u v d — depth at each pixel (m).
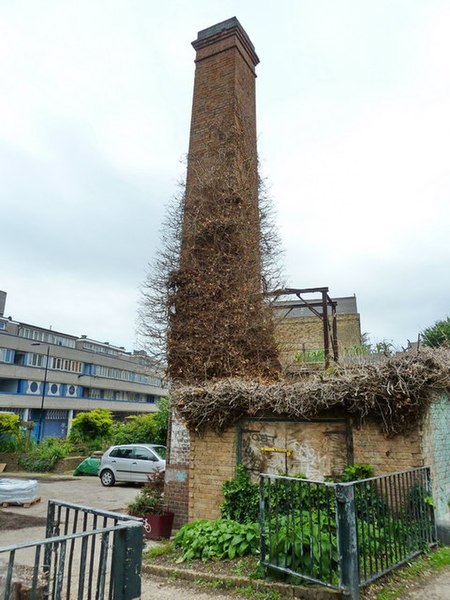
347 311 24.67
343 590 4.09
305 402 6.92
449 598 4.29
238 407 7.57
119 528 2.96
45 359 48.09
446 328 17.03
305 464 6.96
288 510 4.78
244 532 5.76
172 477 9.19
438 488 6.62
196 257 10.52
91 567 3.48
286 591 4.45
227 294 10.05
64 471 21.20
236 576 4.89
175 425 9.48
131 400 65.62
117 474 15.84
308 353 12.50
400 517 5.28
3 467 21.62
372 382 6.43
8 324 45.59
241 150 11.74
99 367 57.03
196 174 11.46
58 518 3.95
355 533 4.23
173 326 10.16
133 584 2.92
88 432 26.03
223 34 13.17
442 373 6.30
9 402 42.31
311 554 4.43
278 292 10.70
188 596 4.64
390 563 4.87
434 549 5.77
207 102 12.60
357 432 6.73
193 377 9.57
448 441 7.57
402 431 6.37
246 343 9.80
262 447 7.34
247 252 10.53
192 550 5.69
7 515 10.39
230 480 7.36
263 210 11.69
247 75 13.38
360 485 4.71
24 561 6.40
